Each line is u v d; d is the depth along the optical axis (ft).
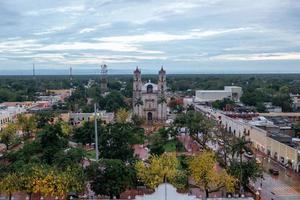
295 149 467.93
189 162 378.53
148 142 605.73
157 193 303.89
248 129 629.10
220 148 495.41
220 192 367.25
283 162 499.51
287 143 506.07
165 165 355.97
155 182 339.98
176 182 343.87
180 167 409.90
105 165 345.10
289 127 602.44
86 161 488.44
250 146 590.96
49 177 322.55
